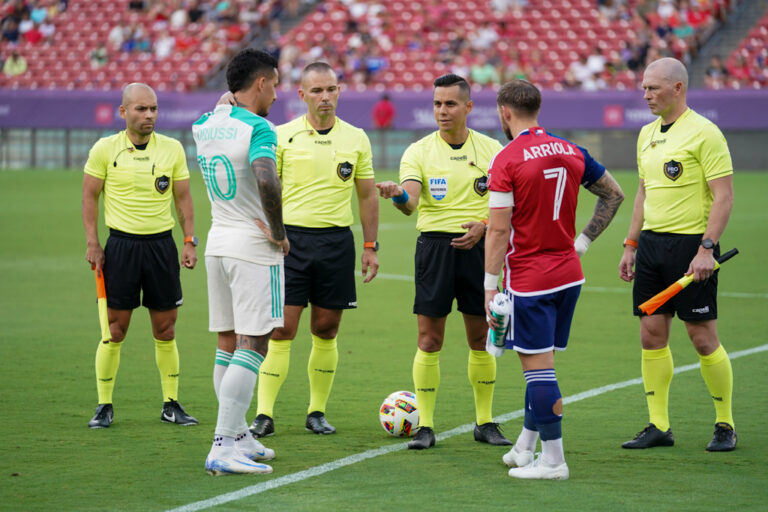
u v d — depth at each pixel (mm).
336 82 23547
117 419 23688
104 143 23781
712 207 20656
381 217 78625
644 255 21688
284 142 23547
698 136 20906
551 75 123312
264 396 22750
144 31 135500
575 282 19078
